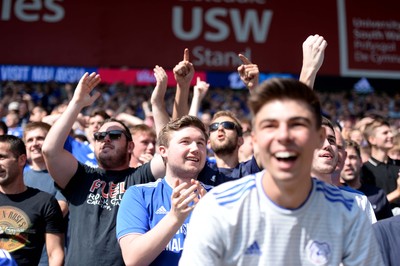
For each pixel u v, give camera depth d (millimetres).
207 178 3938
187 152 3254
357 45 15578
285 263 2100
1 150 3992
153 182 3553
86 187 3840
